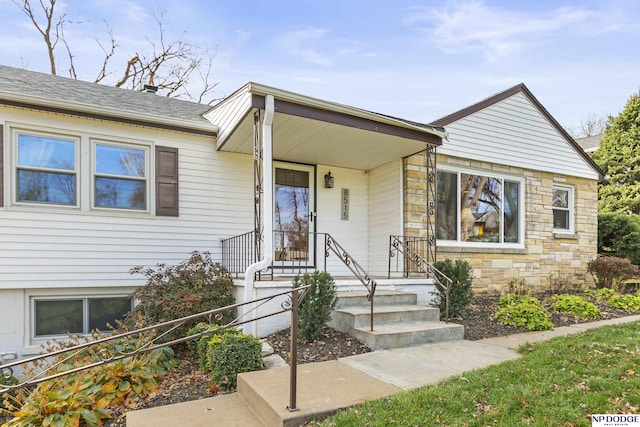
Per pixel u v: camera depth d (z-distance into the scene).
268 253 5.11
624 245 10.59
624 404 2.70
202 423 2.83
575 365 3.45
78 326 5.72
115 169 5.93
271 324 5.10
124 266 5.90
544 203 9.11
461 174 7.95
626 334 4.58
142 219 6.05
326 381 3.30
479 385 3.07
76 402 3.17
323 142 6.31
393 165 7.51
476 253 7.90
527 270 8.64
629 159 15.44
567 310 6.48
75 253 5.60
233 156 6.80
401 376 3.42
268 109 4.80
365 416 2.61
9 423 3.09
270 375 3.46
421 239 7.01
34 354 5.36
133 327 4.82
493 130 8.38
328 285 4.68
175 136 6.36
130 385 3.60
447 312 5.18
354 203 8.02
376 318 4.82
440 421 2.54
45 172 5.48
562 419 2.52
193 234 6.42
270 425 2.73
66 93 6.09
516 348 4.34
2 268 5.17
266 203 5.05
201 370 4.15
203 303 5.12
